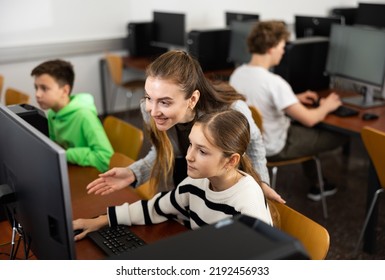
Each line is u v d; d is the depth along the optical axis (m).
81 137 2.13
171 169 1.62
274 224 1.41
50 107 2.18
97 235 1.39
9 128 1.07
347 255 2.42
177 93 1.29
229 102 1.51
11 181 1.14
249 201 1.24
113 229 1.42
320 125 2.63
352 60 2.98
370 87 2.88
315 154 2.75
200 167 1.21
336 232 2.66
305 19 4.29
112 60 4.51
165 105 1.30
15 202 1.16
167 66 1.29
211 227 0.75
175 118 1.33
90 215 1.57
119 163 1.95
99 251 1.33
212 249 0.69
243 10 5.62
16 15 4.24
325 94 3.26
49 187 0.91
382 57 2.74
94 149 2.06
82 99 2.20
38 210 0.99
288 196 3.11
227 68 4.41
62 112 2.13
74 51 4.62
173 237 0.73
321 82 3.36
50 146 0.87
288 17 6.04
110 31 4.84
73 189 1.78
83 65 4.77
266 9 5.82
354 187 3.25
